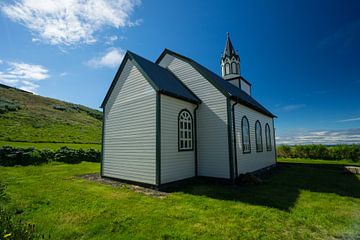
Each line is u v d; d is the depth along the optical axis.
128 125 8.73
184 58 10.72
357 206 5.25
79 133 30.84
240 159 9.34
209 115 9.36
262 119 13.73
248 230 3.74
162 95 7.85
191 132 9.24
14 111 32.81
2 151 12.60
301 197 6.13
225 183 8.47
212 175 8.91
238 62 17.09
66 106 52.56
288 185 8.01
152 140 7.59
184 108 8.97
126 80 9.17
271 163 14.60
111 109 9.78
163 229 3.76
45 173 10.58
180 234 3.53
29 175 9.88
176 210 4.85
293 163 16.86
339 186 7.82
